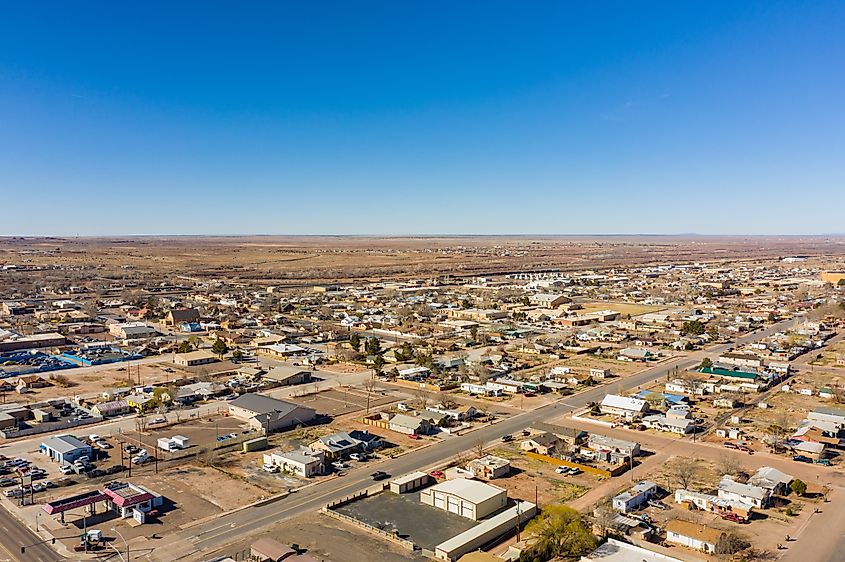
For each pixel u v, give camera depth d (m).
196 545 69.31
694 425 111.00
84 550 67.88
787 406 124.62
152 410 119.62
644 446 102.19
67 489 83.94
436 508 79.25
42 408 118.81
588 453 96.50
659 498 81.94
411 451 100.12
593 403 124.56
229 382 140.12
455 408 123.50
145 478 88.19
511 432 109.62
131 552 67.62
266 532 72.56
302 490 84.56
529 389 136.12
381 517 76.50
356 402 128.50
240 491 84.06
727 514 76.44
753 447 100.94
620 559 64.00
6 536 70.62
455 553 66.25
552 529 68.69
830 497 81.62
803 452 97.19
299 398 131.50
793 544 69.25
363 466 93.50
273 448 101.19
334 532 72.62
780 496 81.75
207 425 112.19
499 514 75.56
